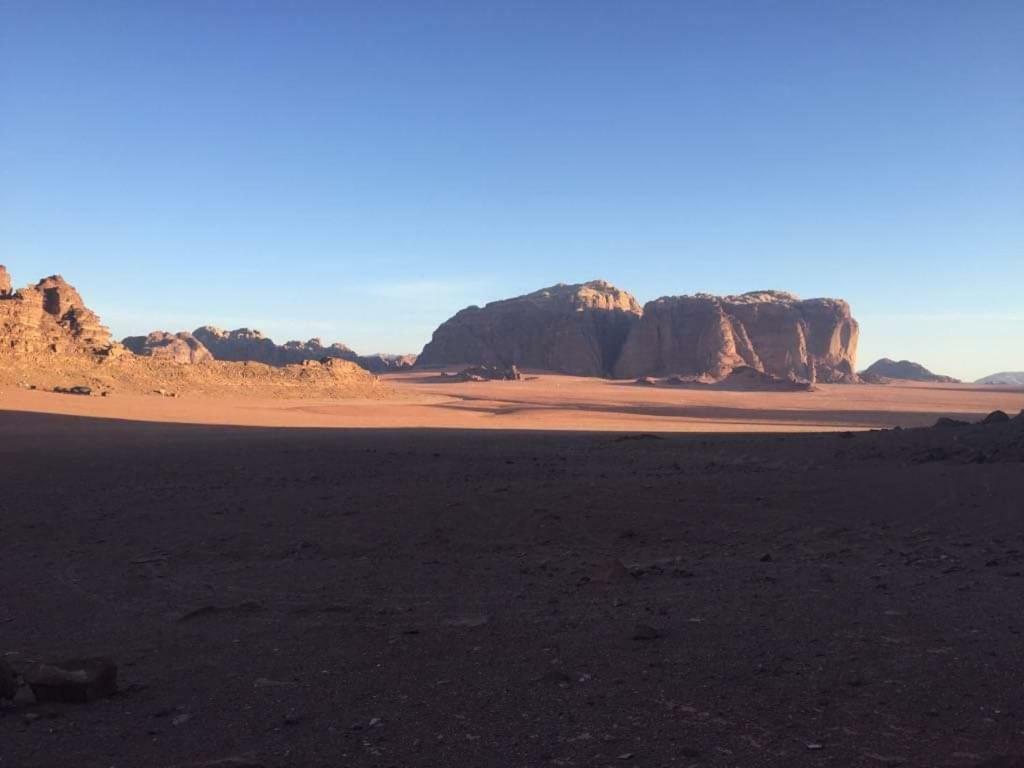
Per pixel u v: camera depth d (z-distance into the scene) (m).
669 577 12.08
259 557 14.51
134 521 18.23
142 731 6.38
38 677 7.13
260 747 5.96
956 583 11.04
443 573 12.86
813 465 25.42
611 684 7.16
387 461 30.50
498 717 6.45
